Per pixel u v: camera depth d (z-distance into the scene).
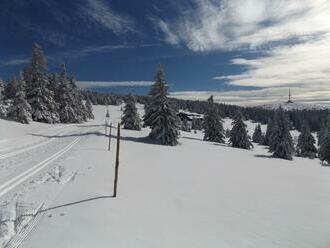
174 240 9.73
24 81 56.16
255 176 24.45
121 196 14.00
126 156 28.78
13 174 16.48
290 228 11.72
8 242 8.59
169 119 46.88
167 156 32.94
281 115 50.00
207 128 66.56
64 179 16.11
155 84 47.69
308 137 70.88
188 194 15.91
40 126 53.94
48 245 8.57
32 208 11.19
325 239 10.70
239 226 11.55
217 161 32.84
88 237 9.29
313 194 18.62
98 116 125.62
